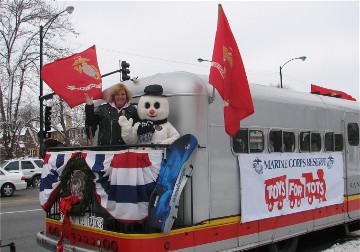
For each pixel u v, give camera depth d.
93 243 5.14
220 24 5.11
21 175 18.83
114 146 5.01
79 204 5.31
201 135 5.24
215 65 4.99
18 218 11.70
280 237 6.31
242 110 5.12
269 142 6.30
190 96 5.24
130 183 4.59
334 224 7.61
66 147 5.92
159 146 4.78
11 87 28.53
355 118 8.49
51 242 5.73
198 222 5.13
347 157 8.13
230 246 5.52
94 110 6.23
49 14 29.66
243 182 5.73
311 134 7.24
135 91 5.86
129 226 4.84
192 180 5.12
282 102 6.62
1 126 29.70
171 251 4.79
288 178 6.55
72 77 6.06
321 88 9.23
